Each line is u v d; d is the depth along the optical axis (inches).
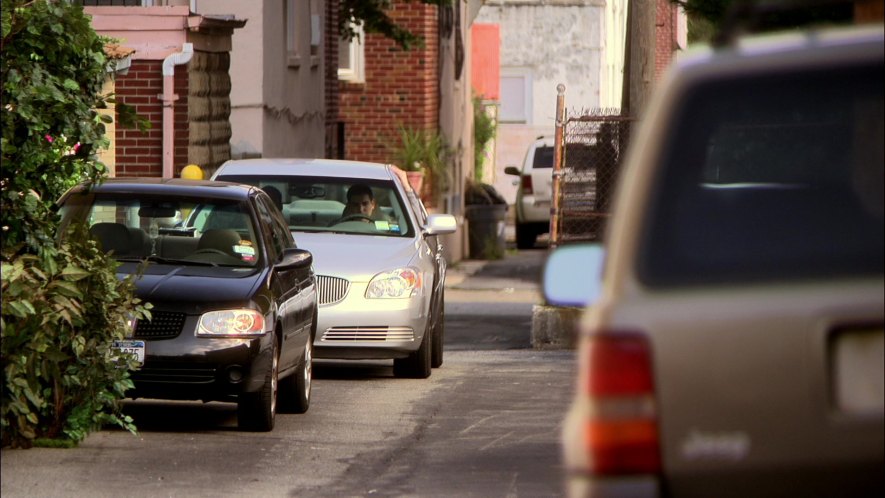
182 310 1269.7
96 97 1218.0
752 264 508.7
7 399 1119.6
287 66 2800.2
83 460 1145.4
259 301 1294.3
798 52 528.1
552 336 2196.1
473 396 1595.7
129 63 2142.0
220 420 1387.8
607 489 503.2
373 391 1642.5
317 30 3090.6
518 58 6156.5
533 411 1470.2
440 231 1846.7
